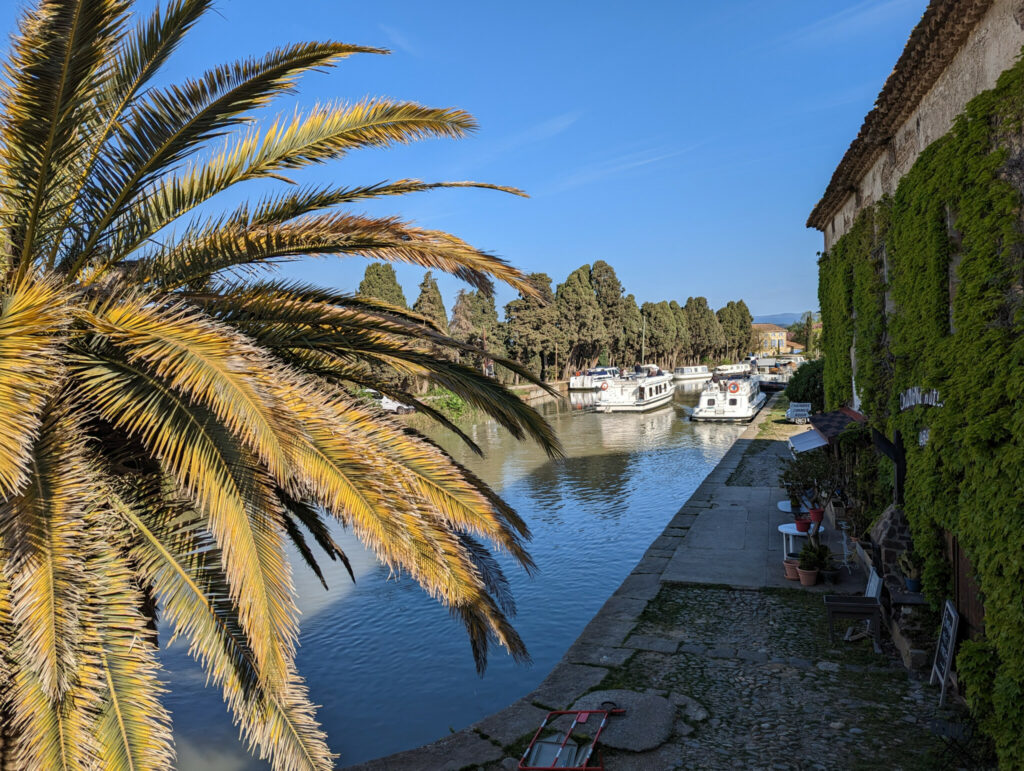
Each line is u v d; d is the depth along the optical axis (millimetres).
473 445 7898
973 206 6500
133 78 4656
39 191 4461
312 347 5793
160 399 4242
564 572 15492
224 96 4680
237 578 3750
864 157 12602
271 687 4000
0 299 4414
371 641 12055
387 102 5484
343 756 8469
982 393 6117
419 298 66375
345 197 5805
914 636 8320
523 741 6941
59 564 3680
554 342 78500
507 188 5777
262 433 3607
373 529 4059
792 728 6973
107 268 5148
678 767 6320
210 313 5508
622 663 8789
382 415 5281
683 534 15539
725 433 39844
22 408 3484
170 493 4992
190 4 4527
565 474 27609
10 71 4066
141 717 3871
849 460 15945
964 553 7027
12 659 3760
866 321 12523
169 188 5285
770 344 181500
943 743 6355
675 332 111750
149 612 5703
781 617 10250
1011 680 5473
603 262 94125
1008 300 5957
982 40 7043
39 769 3512
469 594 4832
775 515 17125
